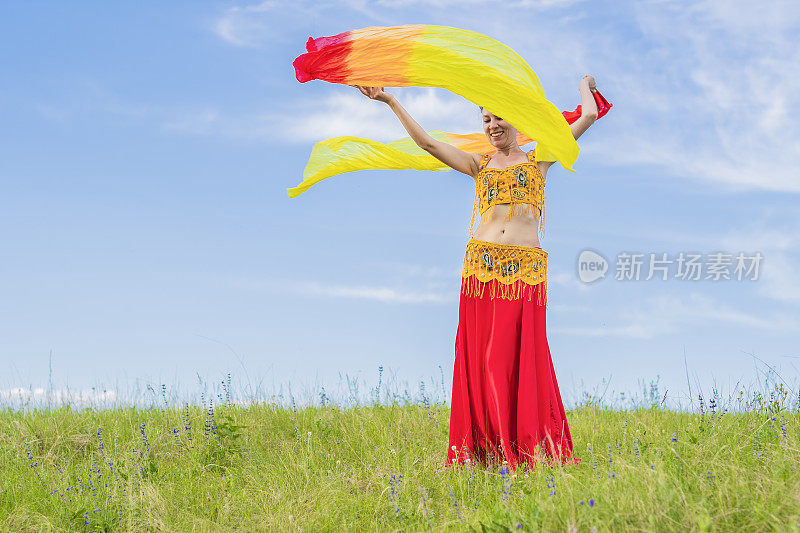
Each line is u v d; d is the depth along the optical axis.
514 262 5.25
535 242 5.35
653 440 5.07
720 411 5.46
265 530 4.13
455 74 4.96
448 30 4.95
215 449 5.88
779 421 4.85
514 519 3.33
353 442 6.21
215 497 4.82
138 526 4.36
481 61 4.91
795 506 3.12
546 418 5.20
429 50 4.91
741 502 3.25
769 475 3.63
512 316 5.22
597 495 3.43
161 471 5.53
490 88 4.95
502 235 5.30
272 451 6.12
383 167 6.46
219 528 4.21
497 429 5.23
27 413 7.41
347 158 6.46
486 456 5.24
